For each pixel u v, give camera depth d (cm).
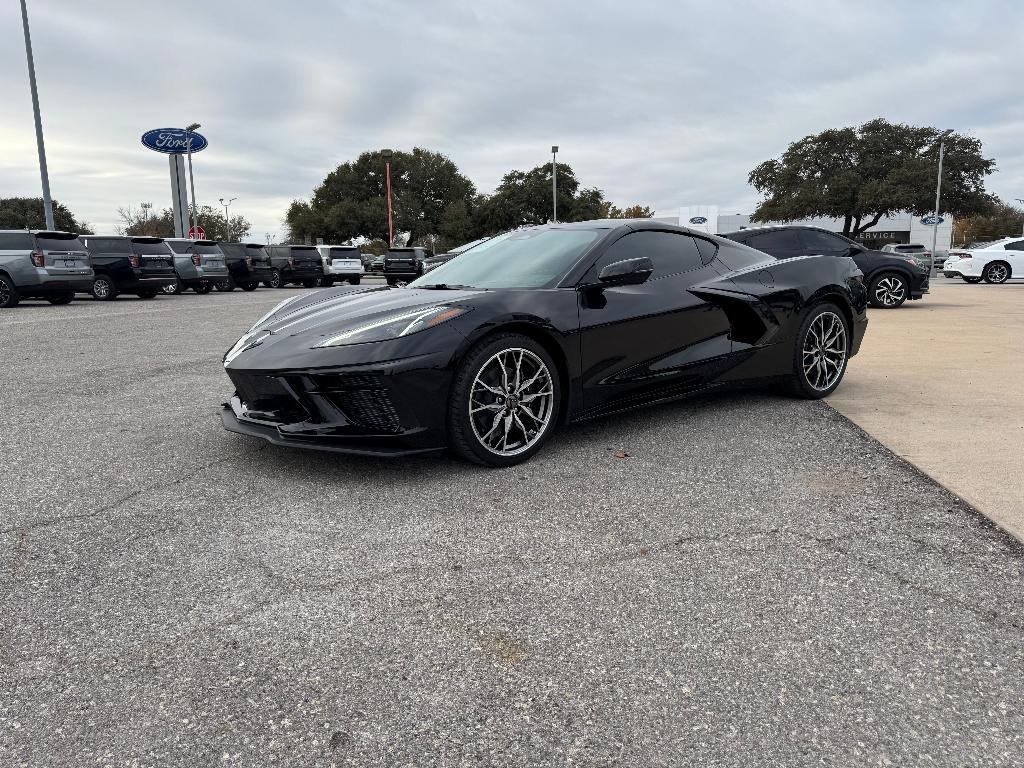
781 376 411
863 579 202
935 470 293
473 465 308
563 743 138
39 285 1277
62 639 176
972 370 524
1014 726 141
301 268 2380
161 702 152
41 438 359
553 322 311
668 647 170
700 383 377
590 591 197
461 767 132
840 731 140
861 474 290
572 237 367
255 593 198
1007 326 825
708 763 132
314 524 246
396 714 147
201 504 265
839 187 4150
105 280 1501
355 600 194
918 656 165
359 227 5322
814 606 188
